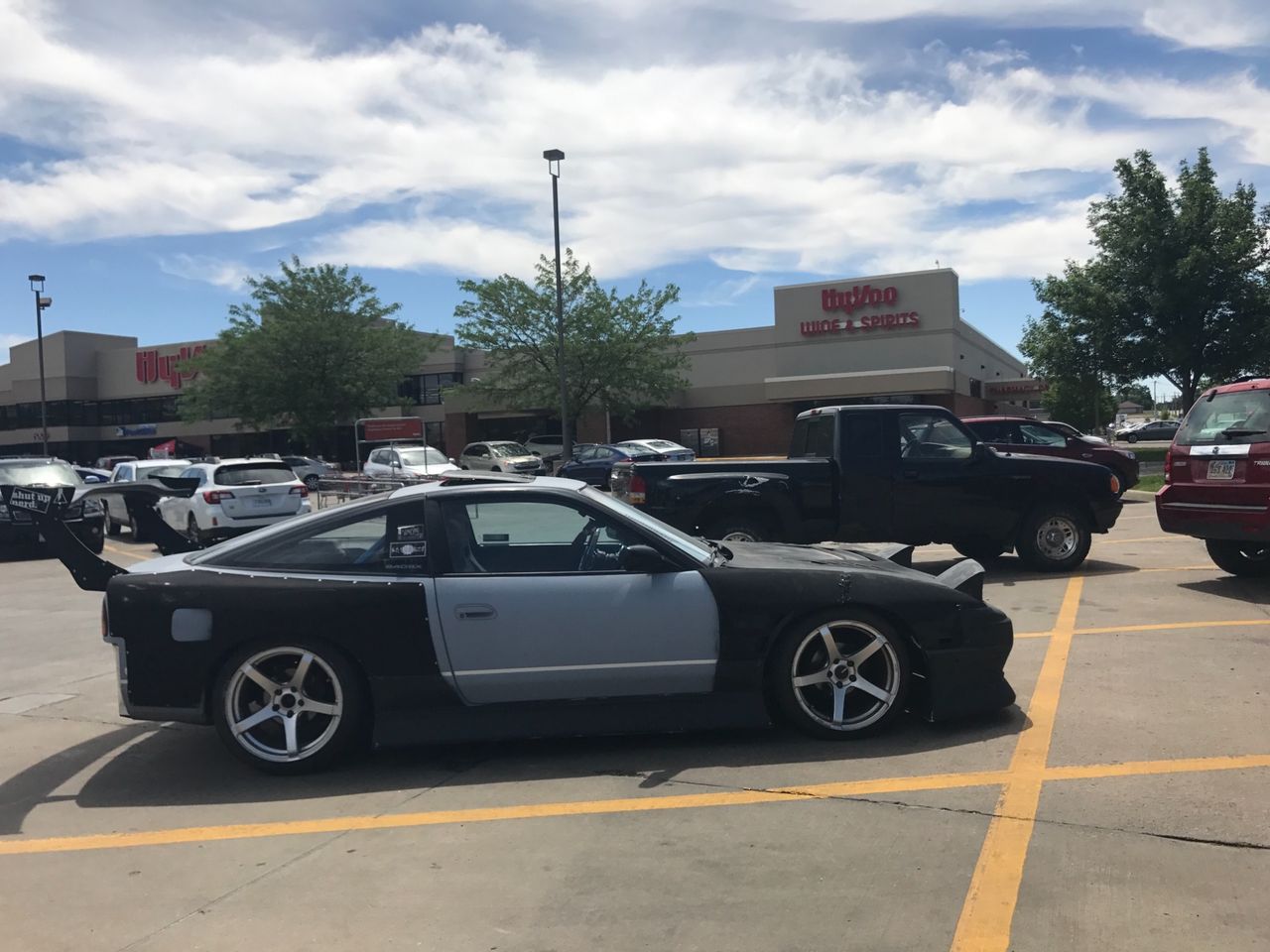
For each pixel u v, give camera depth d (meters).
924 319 39.22
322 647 4.63
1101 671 5.93
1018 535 9.75
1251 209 26.59
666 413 44.19
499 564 4.95
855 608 4.83
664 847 3.72
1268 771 4.25
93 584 5.17
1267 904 3.13
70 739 5.44
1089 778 4.23
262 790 4.51
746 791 4.26
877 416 9.46
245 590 4.62
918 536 9.48
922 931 3.03
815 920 3.12
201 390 42.84
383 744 4.63
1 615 9.98
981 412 45.75
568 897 3.34
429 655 4.62
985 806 3.98
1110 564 10.21
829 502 9.34
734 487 9.17
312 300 41.12
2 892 3.54
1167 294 26.16
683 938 3.05
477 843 3.82
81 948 3.12
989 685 4.95
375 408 44.88
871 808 4.01
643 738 5.05
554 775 4.56
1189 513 8.56
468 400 45.88
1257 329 25.77
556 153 27.55
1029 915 3.11
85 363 62.09
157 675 4.60
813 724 4.83
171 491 5.95
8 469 16.12
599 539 5.04
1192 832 3.67
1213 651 6.32
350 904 3.35
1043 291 28.89
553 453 38.19
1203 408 8.75
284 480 15.95
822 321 40.75
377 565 4.74
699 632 4.73
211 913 3.33
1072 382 29.61
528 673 4.64
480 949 3.02
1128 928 3.01
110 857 3.83
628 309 37.34
